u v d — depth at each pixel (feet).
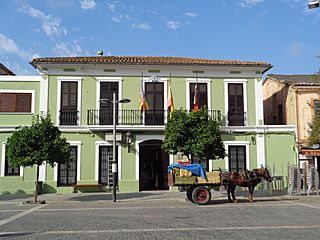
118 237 31.63
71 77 79.05
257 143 80.84
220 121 80.18
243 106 81.97
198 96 81.00
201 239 30.27
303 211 48.55
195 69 81.51
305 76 97.86
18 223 40.06
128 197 68.64
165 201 62.54
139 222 40.14
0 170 75.77
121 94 79.66
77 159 77.15
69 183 76.74
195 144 62.18
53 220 42.16
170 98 77.97
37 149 59.47
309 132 79.92
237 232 33.50
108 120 78.28
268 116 98.37
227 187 60.85
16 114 78.02
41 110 77.46
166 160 82.02
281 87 90.07
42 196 70.90
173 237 31.27
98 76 79.71
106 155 78.13
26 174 75.92
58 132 62.54
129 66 79.92
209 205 56.34
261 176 61.36
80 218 43.65
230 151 80.18
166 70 81.10
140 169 79.87
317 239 30.01
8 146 60.18
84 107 78.74
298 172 71.00
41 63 77.36
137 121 79.05
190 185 57.41
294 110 83.51
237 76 82.48
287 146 81.20
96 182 77.00
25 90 78.64
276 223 38.75
